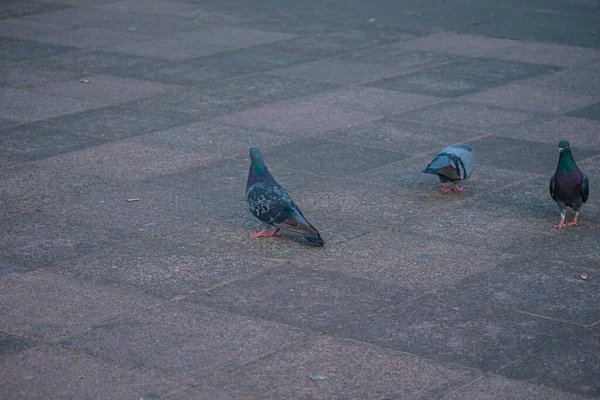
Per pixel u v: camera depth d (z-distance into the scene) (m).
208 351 7.00
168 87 15.45
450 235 9.45
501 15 21.70
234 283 8.26
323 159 11.88
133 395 6.36
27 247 9.01
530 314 7.69
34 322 7.44
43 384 6.48
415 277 8.42
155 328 7.37
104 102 14.53
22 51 18.11
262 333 7.30
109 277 8.34
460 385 6.54
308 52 18.00
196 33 19.78
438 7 22.73
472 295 8.05
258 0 23.81
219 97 14.84
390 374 6.69
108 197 10.46
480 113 14.03
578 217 10.00
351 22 20.94
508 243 9.25
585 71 16.62
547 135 12.95
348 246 9.14
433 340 7.22
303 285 8.23
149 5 23.17
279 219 8.91
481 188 10.90
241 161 11.80
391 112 14.05
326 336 7.27
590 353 7.02
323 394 6.40
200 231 9.49
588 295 8.06
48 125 13.30
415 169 11.54
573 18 21.33
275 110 14.12
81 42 18.92
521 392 6.44
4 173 11.20
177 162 11.72
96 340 7.15
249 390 6.45
